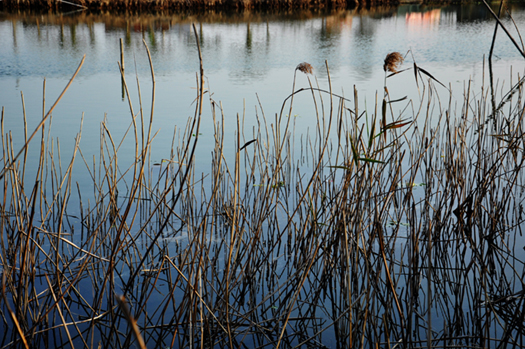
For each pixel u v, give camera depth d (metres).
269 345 2.92
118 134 6.97
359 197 2.99
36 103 8.91
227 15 27.47
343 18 26.45
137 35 19.78
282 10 30.31
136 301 3.27
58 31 20.19
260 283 3.55
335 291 3.36
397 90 9.42
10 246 3.36
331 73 12.18
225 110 8.22
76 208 4.63
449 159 4.25
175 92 10.05
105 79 11.63
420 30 21.59
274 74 12.30
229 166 5.70
